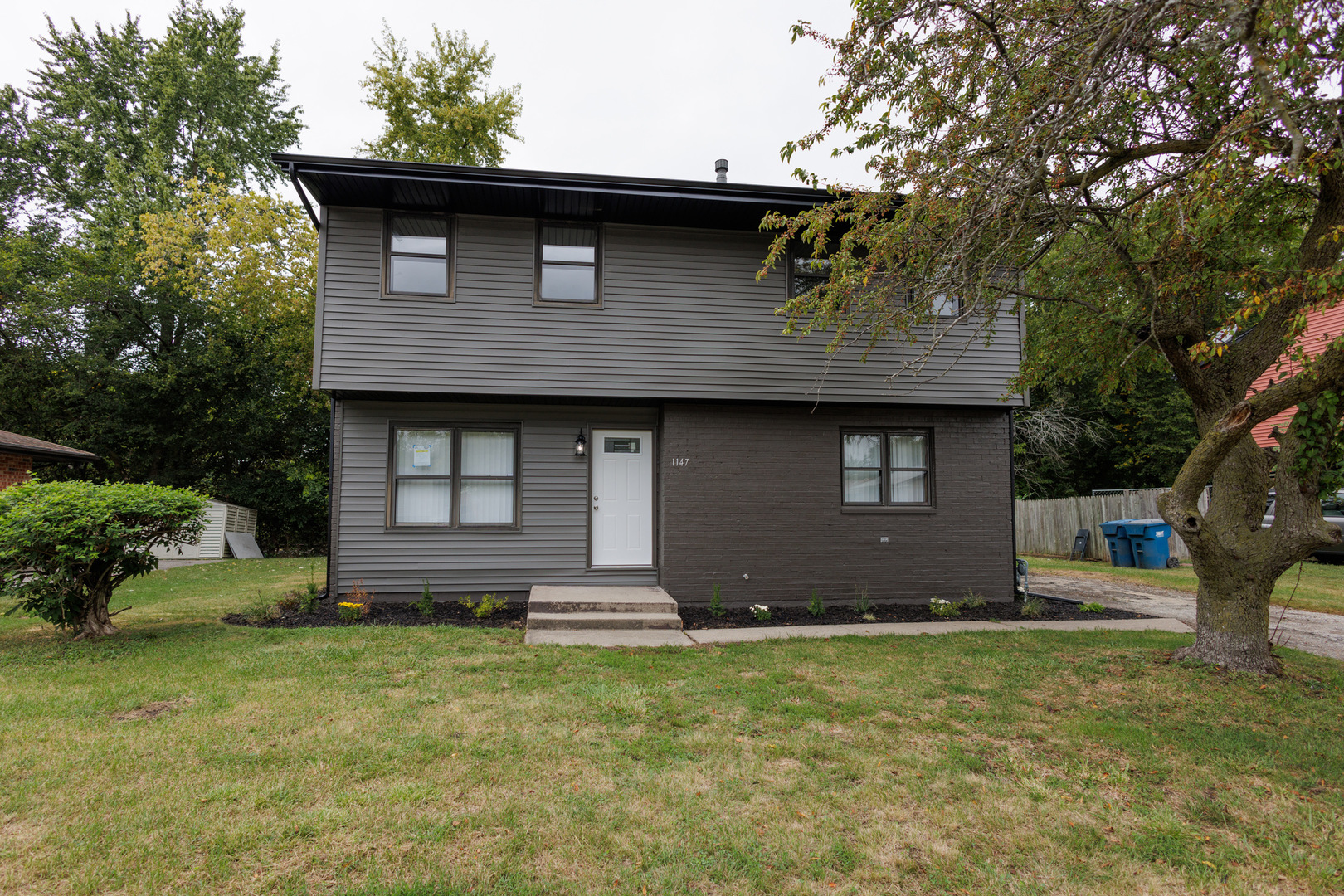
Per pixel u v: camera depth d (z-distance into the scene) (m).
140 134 23.36
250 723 4.62
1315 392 5.33
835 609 10.06
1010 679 6.07
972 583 10.73
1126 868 3.13
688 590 9.96
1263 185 5.79
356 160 8.43
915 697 5.54
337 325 9.19
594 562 10.24
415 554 9.73
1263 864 3.19
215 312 21.98
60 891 2.78
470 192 9.09
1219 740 4.64
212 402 21.98
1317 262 5.93
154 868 2.93
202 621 8.27
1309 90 5.40
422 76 21.23
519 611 9.37
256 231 19.59
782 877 3.01
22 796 3.53
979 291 7.21
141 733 4.40
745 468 10.27
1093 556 18.61
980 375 10.65
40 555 6.56
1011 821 3.54
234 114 24.75
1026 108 6.20
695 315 10.05
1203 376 6.61
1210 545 6.26
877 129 7.27
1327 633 8.55
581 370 9.70
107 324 21.20
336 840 3.19
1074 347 7.85
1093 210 6.87
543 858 3.10
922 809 3.64
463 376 9.42
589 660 6.53
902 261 7.70
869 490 10.80
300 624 8.26
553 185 8.95
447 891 2.82
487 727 4.66
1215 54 5.32
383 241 9.42
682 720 4.87
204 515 7.66
